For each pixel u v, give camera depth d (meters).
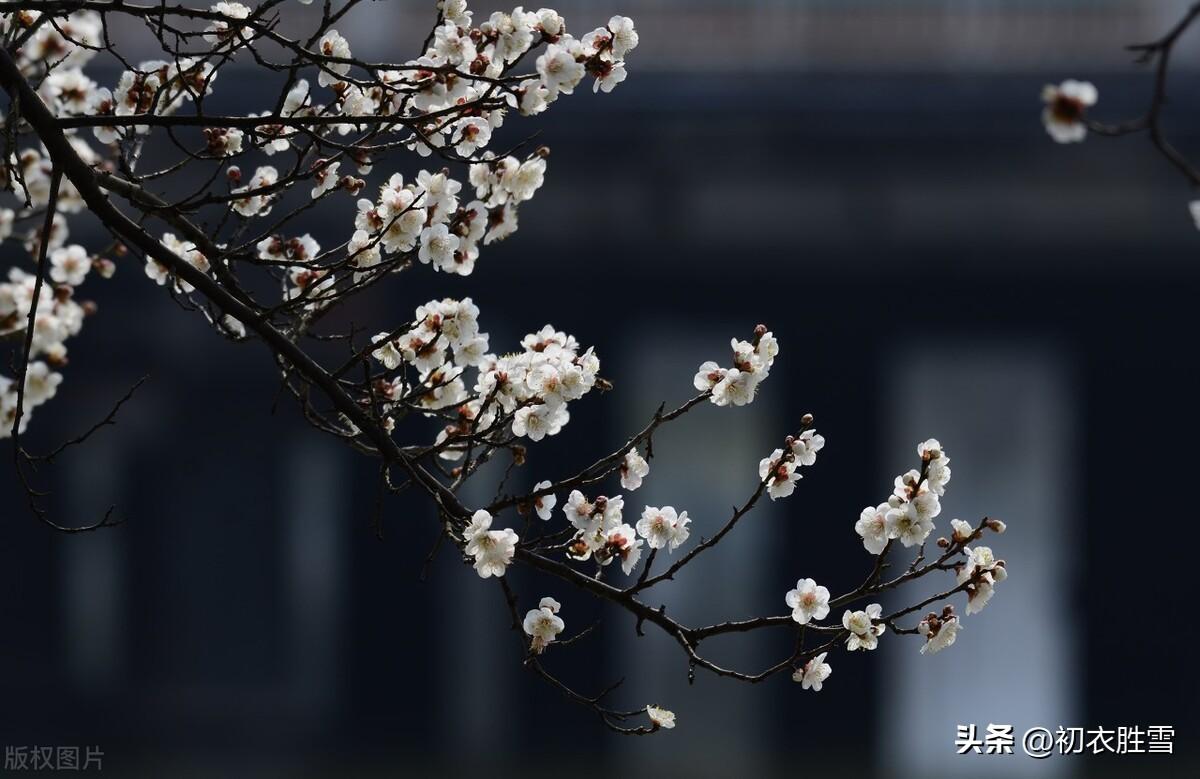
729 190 18.47
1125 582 18.48
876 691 18.17
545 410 5.52
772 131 18.22
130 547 18.94
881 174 18.42
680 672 18.36
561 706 18.44
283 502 18.92
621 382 18.64
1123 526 18.55
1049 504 18.64
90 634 19.00
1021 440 18.70
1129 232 18.42
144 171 16.67
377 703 18.77
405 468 5.47
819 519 18.34
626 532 5.59
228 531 18.97
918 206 18.52
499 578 5.51
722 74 18.16
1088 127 4.14
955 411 18.72
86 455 18.88
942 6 19.81
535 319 18.69
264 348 18.72
